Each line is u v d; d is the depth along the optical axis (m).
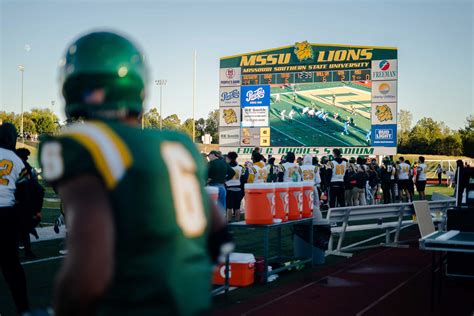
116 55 1.48
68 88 1.49
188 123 85.00
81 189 1.31
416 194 29.84
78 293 1.27
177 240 1.42
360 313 6.11
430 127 84.06
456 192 7.66
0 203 5.20
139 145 1.41
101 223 1.30
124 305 1.35
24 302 5.34
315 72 33.69
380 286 7.50
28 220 5.85
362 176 19.23
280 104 34.28
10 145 5.38
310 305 6.43
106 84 1.46
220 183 12.09
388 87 32.47
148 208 1.36
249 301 6.61
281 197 7.70
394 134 32.41
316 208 9.07
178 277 1.41
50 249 10.18
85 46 1.48
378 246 11.13
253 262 7.60
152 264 1.36
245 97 34.84
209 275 1.54
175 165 1.48
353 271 8.55
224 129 35.19
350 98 33.16
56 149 1.34
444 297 6.89
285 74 34.16
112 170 1.33
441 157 60.62
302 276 8.16
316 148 33.75
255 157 15.66
